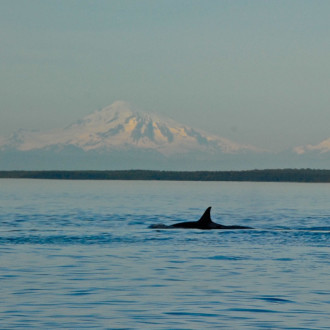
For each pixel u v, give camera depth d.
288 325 71.38
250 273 102.81
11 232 166.62
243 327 70.44
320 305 80.81
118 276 99.81
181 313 76.44
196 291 88.88
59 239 150.00
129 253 125.75
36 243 141.75
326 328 70.19
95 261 114.94
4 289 89.00
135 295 86.06
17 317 73.75
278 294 87.12
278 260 117.00
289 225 197.50
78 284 93.19
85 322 71.94
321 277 99.44
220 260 116.81
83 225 189.00
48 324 70.94
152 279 97.44
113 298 84.12
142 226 185.62
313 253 126.94
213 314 76.06
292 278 98.62
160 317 74.50
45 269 105.75
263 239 151.88
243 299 84.06
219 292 88.25
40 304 80.19
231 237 155.62
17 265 109.69
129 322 72.12
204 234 161.50
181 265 110.81
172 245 139.00
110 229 175.88
